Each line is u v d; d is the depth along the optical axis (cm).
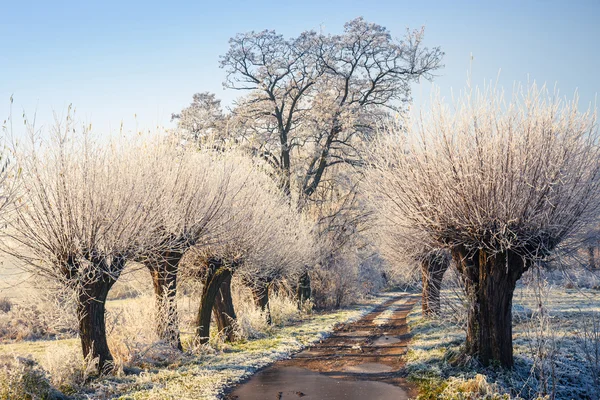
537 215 1082
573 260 1241
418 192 1214
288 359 1691
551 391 1088
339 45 3566
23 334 2388
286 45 3634
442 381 1195
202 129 3678
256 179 2045
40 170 1179
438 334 1869
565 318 1927
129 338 1544
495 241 1173
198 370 1428
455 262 1329
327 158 3916
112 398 1138
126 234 1277
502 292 1238
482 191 1120
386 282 6006
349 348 1883
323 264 3972
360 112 3566
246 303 2697
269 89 3822
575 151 1097
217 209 1598
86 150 1223
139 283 2044
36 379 1091
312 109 3684
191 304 2322
